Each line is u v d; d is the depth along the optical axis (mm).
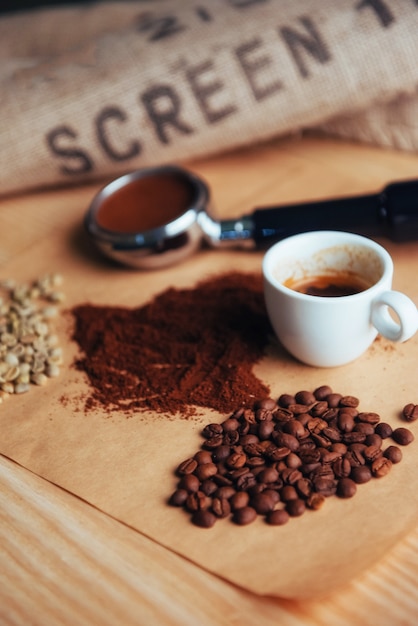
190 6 605
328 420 394
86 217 516
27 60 610
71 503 379
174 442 399
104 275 514
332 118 589
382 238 502
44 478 390
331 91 563
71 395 432
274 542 354
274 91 563
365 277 429
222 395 417
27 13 688
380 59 552
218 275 501
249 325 458
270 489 368
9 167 568
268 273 413
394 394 408
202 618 333
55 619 337
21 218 575
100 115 564
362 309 397
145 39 579
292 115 575
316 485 367
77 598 344
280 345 446
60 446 404
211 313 469
